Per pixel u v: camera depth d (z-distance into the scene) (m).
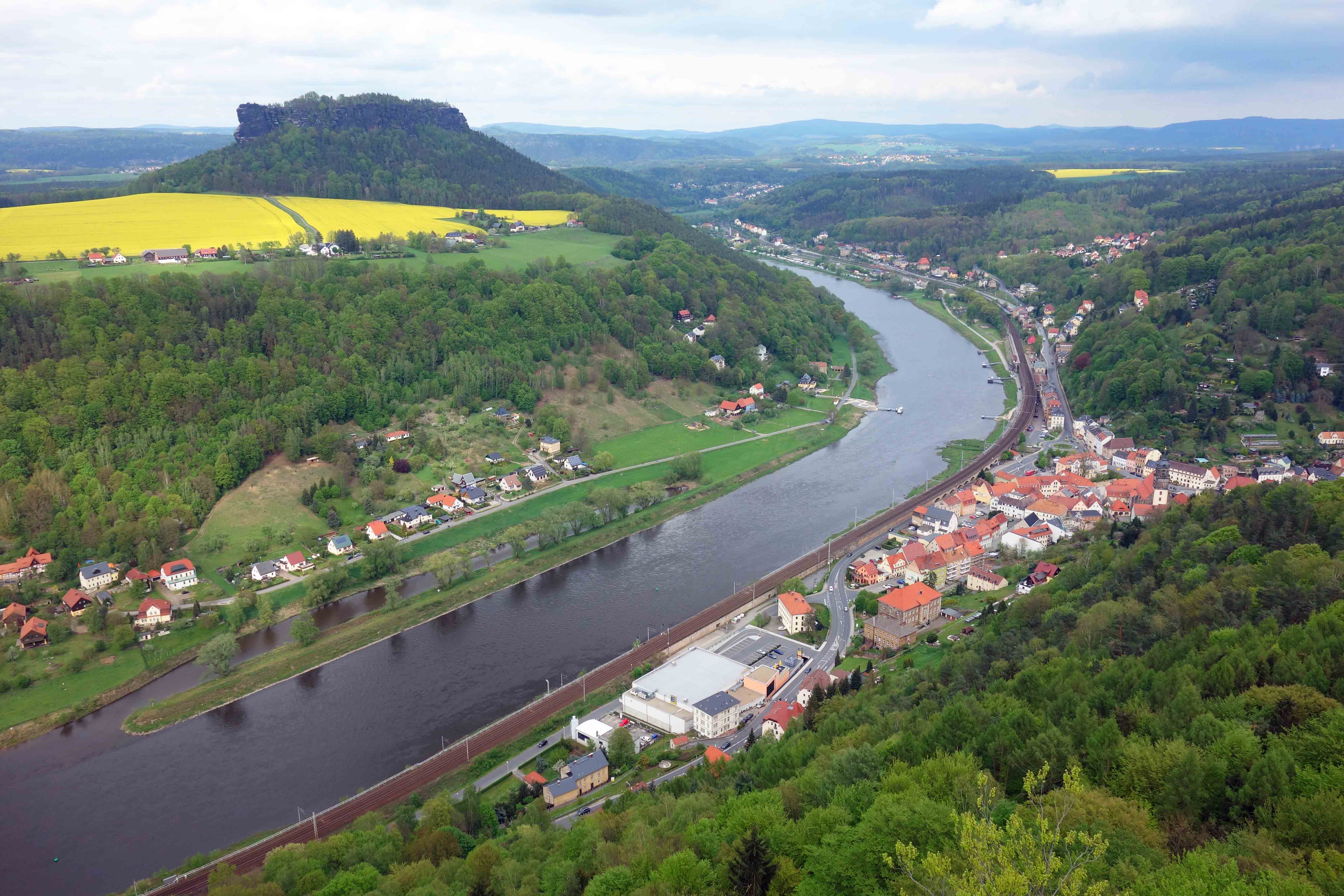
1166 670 140.38
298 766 190.88
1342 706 114.44
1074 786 82.50
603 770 177.25
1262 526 199.88
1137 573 197.50
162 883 155.50
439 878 130.38
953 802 109.25
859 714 161.62
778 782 142.00
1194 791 105.94
